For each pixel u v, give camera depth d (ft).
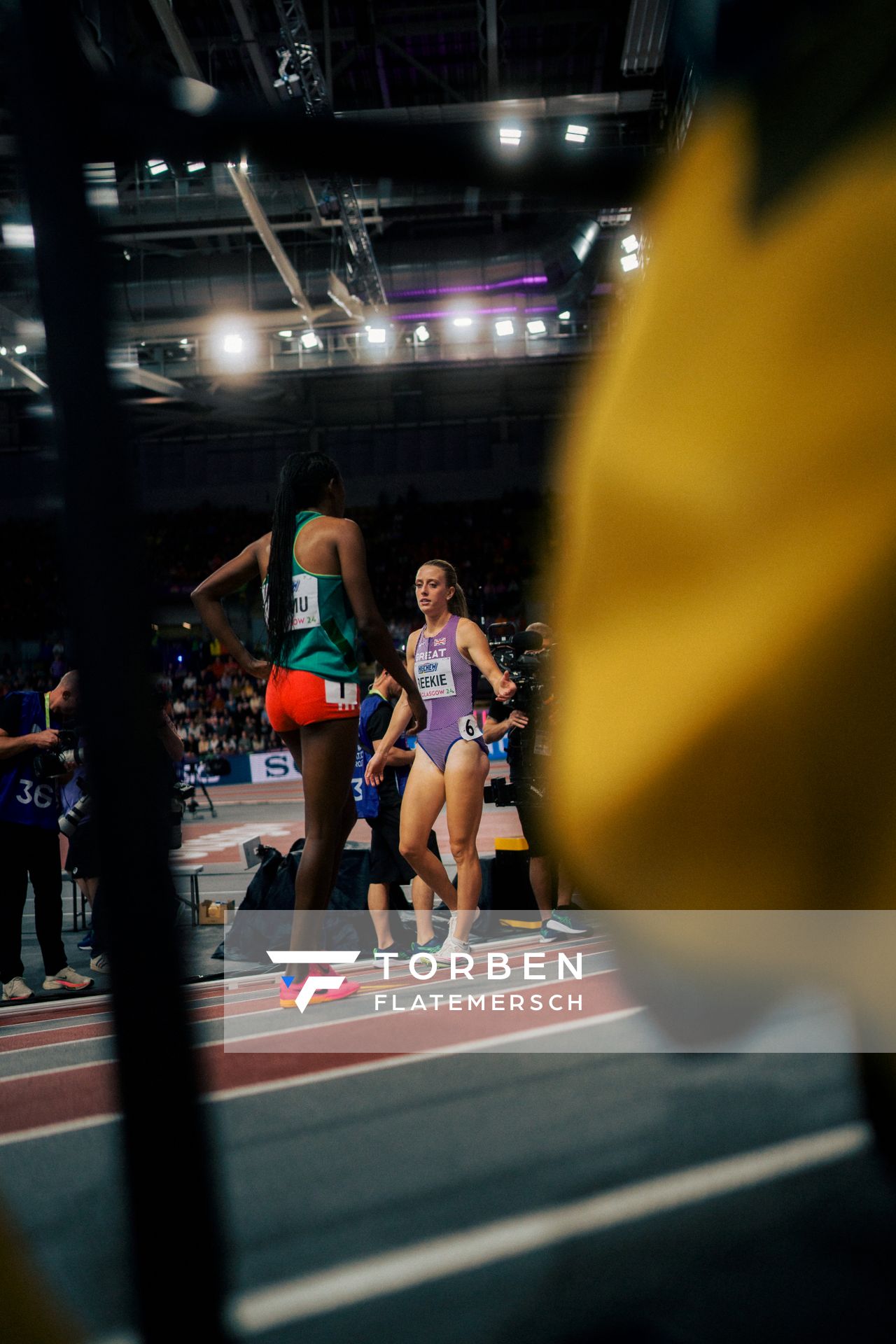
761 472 1.26
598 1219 4.65
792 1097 6.07
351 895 16.60
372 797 14.88
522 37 70.64
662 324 1.33
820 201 1.21
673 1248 4.34
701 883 1.35
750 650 1.27
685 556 1.29
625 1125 5.87
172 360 92.94
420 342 93.45
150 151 1.22
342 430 110.22
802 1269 4.04
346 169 1.32
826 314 1.21
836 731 1.28
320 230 84.74
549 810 1.44
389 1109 6.62
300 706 10.14
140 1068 1.19
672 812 1.33
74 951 19.34
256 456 111.34
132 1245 1.20
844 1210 4.52
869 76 1.16
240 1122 6.49
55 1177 5.68
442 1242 4.55
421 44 70.49
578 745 1.39
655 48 42.14
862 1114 4.93
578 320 92.84
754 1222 4.49
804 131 1.21
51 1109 7.22
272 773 81.56
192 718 88.53
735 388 1.27
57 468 1.17
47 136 1.16
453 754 12.75
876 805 1.29
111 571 1.17
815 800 1.30
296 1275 4.29
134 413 1.19
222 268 91.45
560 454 1.42
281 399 106.93
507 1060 7.64
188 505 110.83
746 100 1.23
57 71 1.16
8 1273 1.69
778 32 1.20
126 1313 1.21
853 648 1.26
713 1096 6.24
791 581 1.26
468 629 12.80
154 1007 1.19
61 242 1.16
